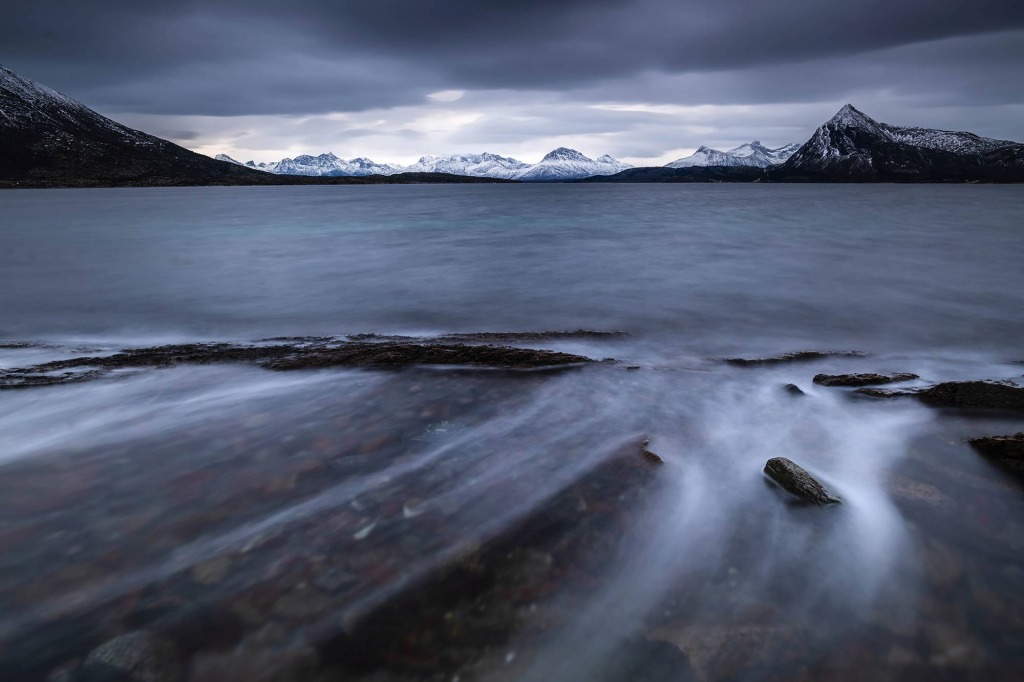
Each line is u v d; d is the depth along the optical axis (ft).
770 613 11.69
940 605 11.98
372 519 14.99
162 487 16.71
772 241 99.76
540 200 333.21
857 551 13.85
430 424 21.81
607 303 48.57
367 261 77.92
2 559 13.21
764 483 17.31
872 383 26.63
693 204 268.00
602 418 22.66
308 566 13.01
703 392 26.02
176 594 12.09
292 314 45.96
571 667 10.29
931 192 531.09
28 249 95.55
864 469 18.47
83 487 16.71
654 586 12.51
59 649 10.63
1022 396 22.94
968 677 10.16
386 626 11.19
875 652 10.67
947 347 34.68
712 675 10.07
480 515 15.28
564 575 12.83
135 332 40.45
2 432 20.93
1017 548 14.03
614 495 16.42
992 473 18.07
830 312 44.24
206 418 22.41
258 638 10.89
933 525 15.06
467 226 142.72
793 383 27.12
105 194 495.41
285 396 25.05
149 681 9.93
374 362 29.66
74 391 25.64
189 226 147.13
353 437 20.53
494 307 47.67
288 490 16.56
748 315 43.52
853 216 171.32
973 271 63.87
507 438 20.56
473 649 10.68
